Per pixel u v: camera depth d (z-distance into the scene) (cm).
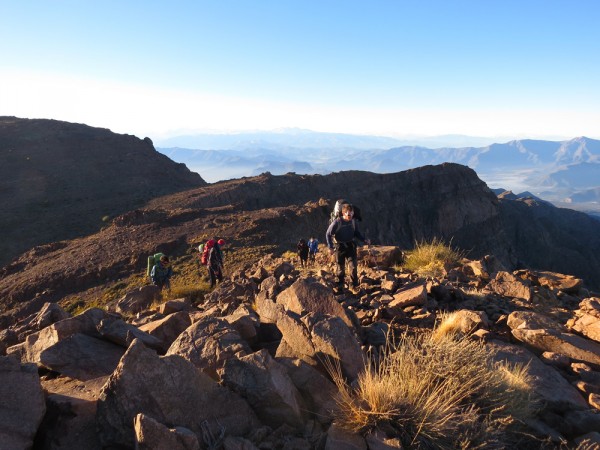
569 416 402
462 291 765
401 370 412
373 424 353
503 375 431
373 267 1085
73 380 439
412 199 17012
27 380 343
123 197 11144
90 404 360
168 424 322
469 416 366
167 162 15050
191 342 457
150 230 6188
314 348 441
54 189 11269
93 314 561
